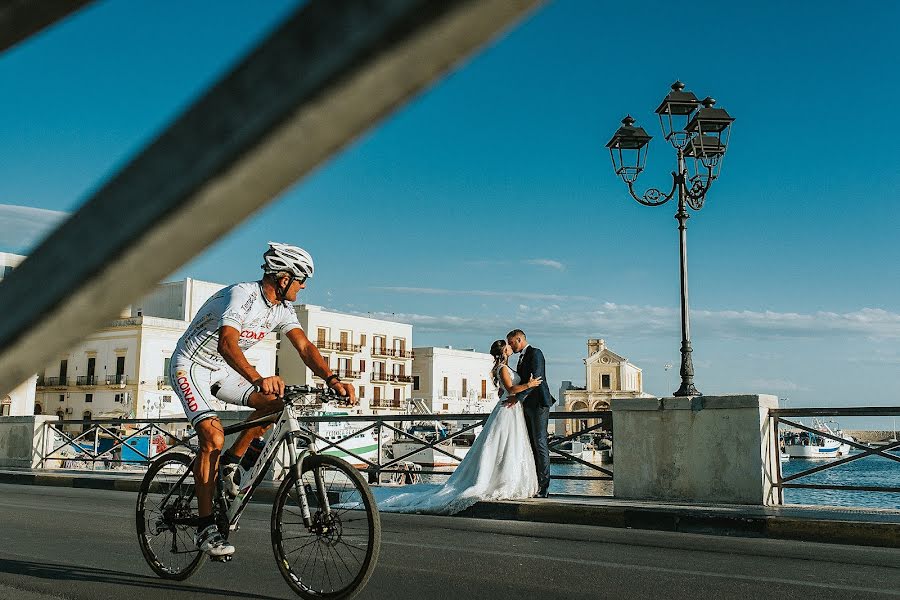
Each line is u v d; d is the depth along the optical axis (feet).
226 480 15.78
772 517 24.76
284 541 14.80
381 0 1.01
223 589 16.03
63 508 30.94
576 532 25.41
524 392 31.14
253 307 15.88
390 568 18.56
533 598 15.52
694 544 22.97
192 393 15.92
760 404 28.96
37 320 1.30
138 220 1.20
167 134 1.18
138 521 17.43
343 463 14.26
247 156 1.10
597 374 335.47
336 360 245.45
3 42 1.48
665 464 30.37
